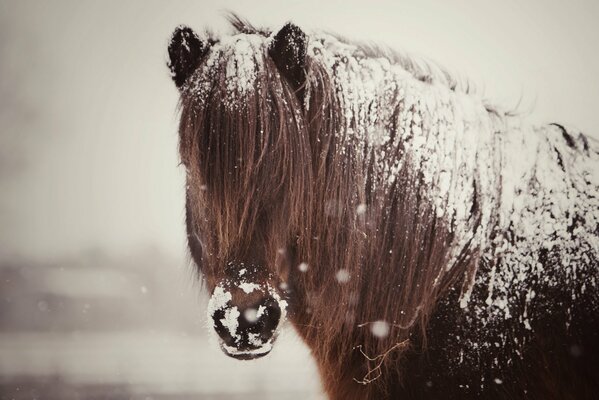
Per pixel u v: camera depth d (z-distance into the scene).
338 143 3.65
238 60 3.74
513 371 3.53
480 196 3.64
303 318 3.87
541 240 3.62
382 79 3.77
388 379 3.65
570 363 3.55
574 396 3.54
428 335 3.62
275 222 3.58
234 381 17.50
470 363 3.56
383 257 3.65
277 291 3.59
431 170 3.65
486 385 3.53
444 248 3.62
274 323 3.54
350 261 3.61
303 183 3.59
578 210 3.67
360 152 3.64
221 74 3.72
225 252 3.61
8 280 50.47
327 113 3.69
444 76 4.08
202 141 3.68
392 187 3.65
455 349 3.58
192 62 4.04
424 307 3.59
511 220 3.64
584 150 3.83
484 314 3.58
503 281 3.59
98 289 49.66
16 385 14.55
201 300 4.51
